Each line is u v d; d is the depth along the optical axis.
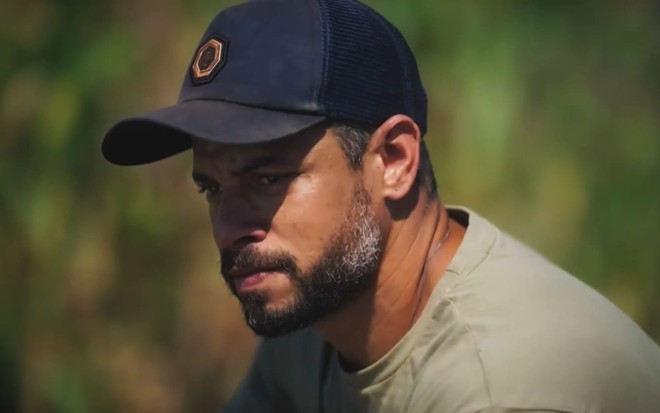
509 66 6.75
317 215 3.07
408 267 3.27
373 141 3.15
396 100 3.20
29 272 6.80
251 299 3.11
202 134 2.97
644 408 3.07
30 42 6.94
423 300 3.29
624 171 6.89
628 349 3.14
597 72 7.02
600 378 3.03
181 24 6.91
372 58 3.17
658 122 7.03
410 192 3.27
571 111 6.87
